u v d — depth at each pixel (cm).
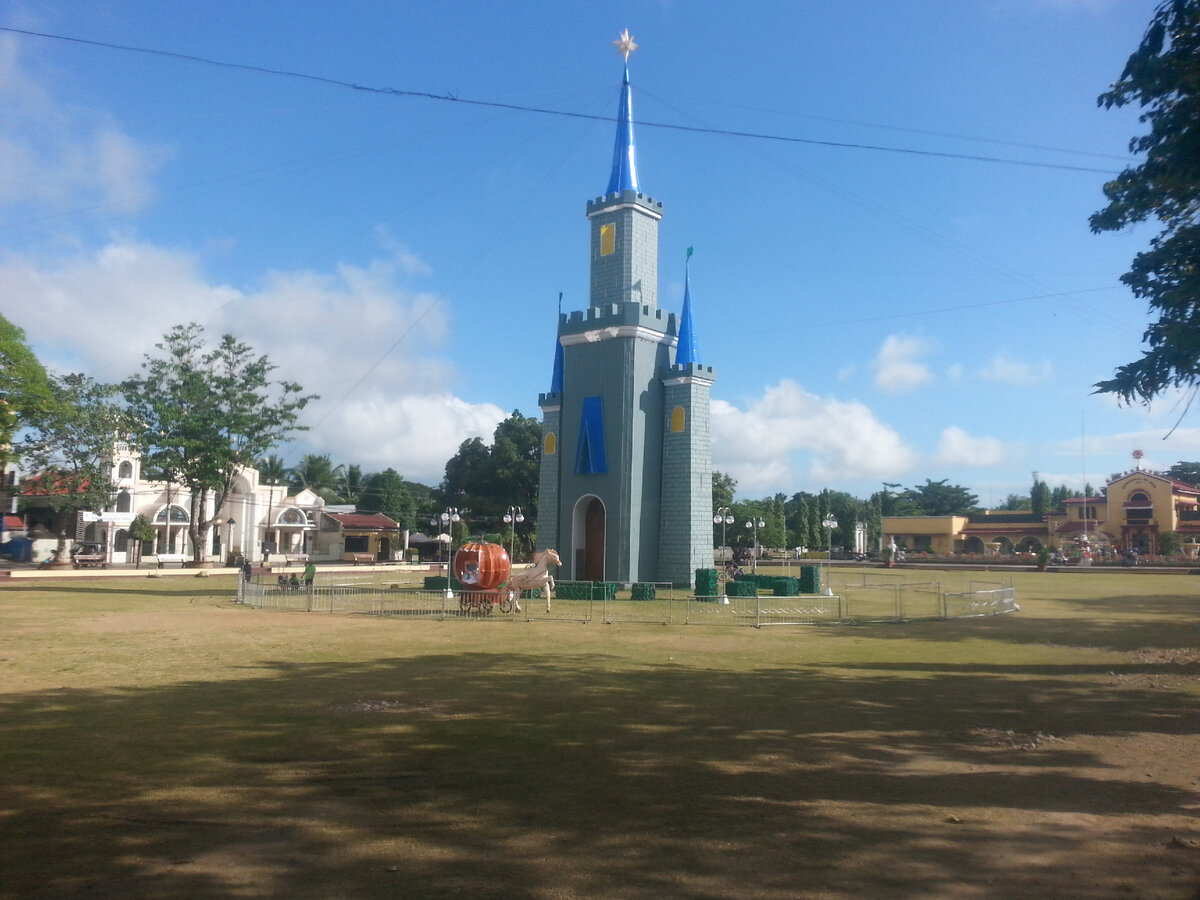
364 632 1969
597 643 1786
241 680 1302
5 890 515
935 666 1480
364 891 518
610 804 694
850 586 3794
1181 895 518
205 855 579
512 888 524
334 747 882
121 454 5128
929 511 10494
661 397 3525
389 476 8512
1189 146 736
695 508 3375
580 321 3544
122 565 4972
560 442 3584
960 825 646
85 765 808
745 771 796
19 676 1326
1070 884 534
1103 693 1220
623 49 3706
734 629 2072
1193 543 6681
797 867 561
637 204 3578
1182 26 710
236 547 6031
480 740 914
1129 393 763
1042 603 2956
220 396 4153
